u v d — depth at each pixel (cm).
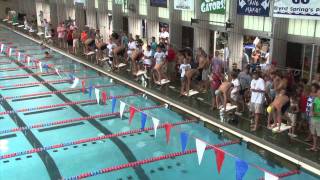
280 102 848
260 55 1255
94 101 1187
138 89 1276
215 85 1025
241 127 912
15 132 952
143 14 1762
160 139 912
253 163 791
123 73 1454
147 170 766
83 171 760
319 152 771
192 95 1167
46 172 757
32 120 1030
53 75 1505
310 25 1025
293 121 844
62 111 1099
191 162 799
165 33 1639
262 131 885
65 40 2023
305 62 1071
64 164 790
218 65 1147
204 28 1373
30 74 1517
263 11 1085
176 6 1442
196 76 1159
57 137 923
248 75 994
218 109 1034
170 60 1320
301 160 748
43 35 2361
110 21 2045
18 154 830
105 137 922
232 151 842
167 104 1116
